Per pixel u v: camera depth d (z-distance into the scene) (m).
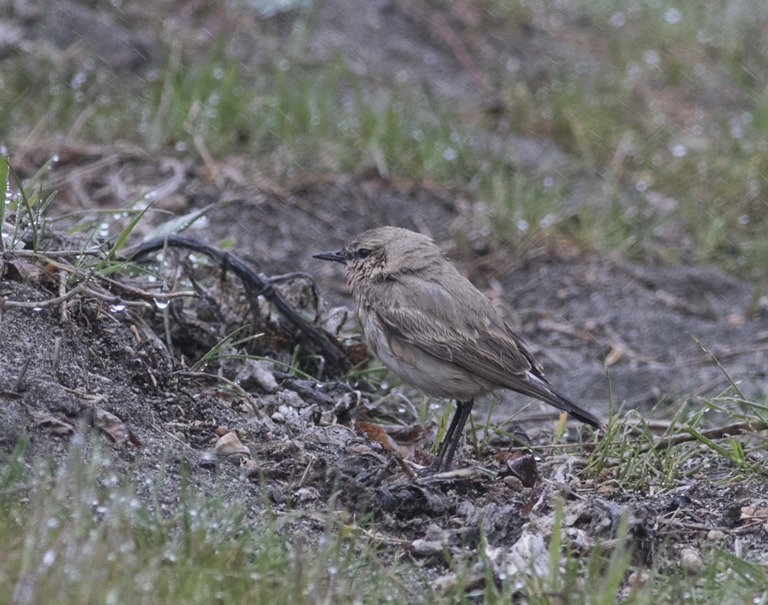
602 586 7.21
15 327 9.00
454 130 18.25
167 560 6.95
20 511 7.07
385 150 16.95
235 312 11.23
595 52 23.95
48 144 15.60
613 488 9.59
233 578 6.84
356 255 10.91
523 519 8.58
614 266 15.80
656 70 23.44
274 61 19.39
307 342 11.38
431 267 10.63
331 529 8.09
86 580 6.19
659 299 15.23
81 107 16.66
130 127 16.47
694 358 13.83
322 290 14.02
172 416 9.34
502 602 6.84
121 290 10.47
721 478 9.84
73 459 7.34
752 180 18.41
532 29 24.34
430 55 21.89
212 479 8.47
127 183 15.08
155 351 9.91
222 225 14.77
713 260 16.62
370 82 19.86
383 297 10.48
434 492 8.80
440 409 12.02
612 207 17.14
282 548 7.54
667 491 9.59
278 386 10.73
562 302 15.00
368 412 10.98
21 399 8.24
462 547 8.00
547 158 18.66
